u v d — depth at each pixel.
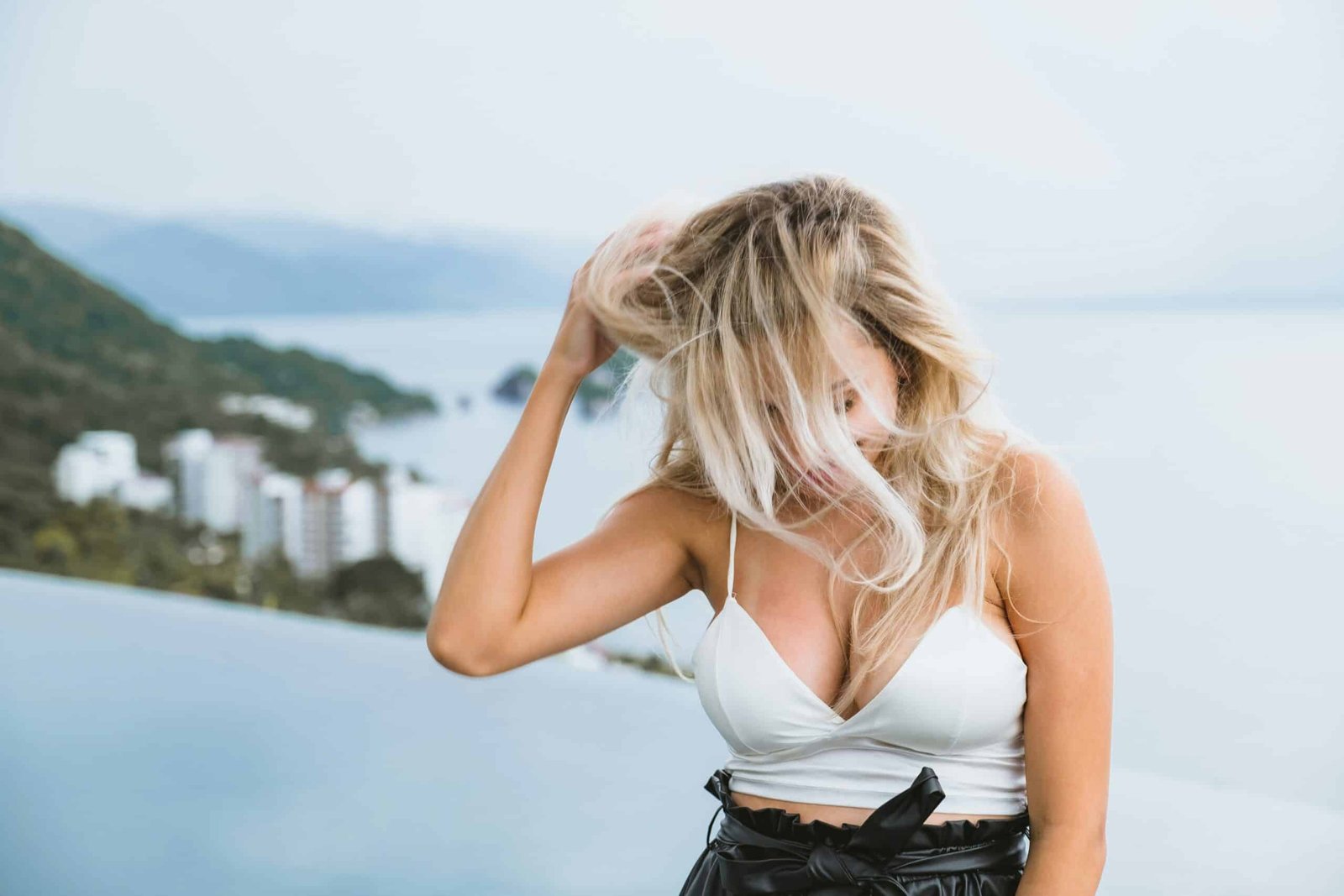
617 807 3.96
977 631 1.17
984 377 1.26
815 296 1.20
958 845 1.18
